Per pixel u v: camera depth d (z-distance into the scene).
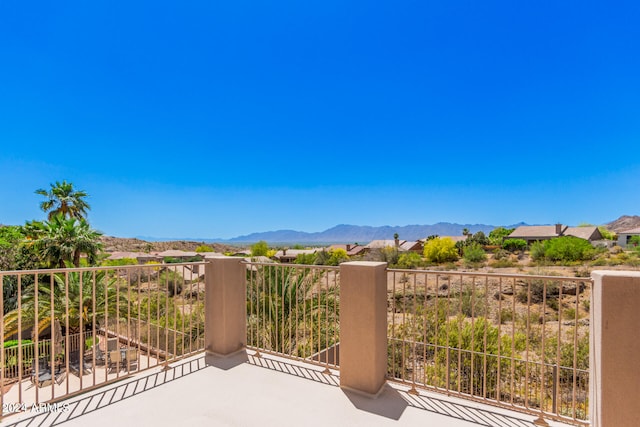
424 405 2.41
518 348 6.68
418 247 45.50
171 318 9.05
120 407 2.38
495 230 46.66
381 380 2.63
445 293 10.77
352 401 2.47
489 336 6.19
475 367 5.98
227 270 3.40
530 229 43.75
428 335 6.69
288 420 2.22
